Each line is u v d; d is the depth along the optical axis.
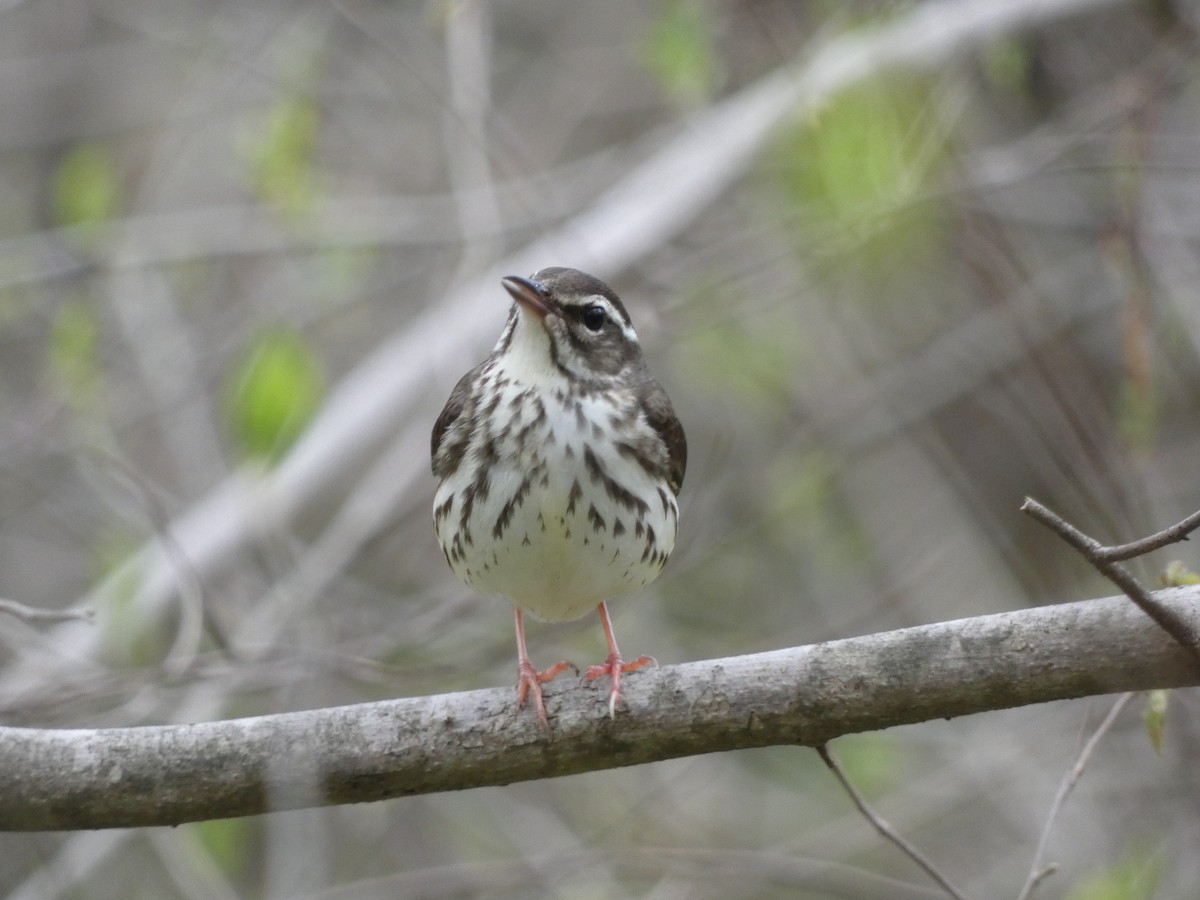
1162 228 14.46
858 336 16.17
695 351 15.98
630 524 8.91
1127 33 15.72
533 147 17.59
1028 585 14.91
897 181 13.79
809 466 15.29
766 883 13.61
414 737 7.69
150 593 12.61
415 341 14.19
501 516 8.80
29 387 17.14
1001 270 14.46
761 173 15.76
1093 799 13.55
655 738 7.67
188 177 17.91
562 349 8.88
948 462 15.64
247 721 7.71
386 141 17.69
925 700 7.47
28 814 7.61
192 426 15.65
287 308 16.14
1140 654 7.27
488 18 15.82
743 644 14.98
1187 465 14.60
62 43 19.16
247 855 13.49
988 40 14.61
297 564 13.33
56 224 17.38
